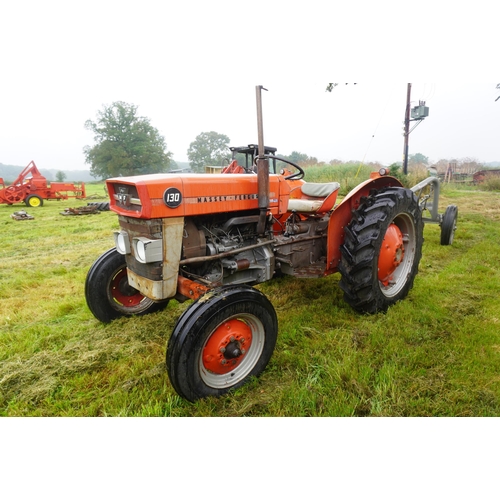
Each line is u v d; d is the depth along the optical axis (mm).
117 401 2111
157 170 56656
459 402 2016
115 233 2574
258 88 2455
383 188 3361
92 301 3037
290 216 3545
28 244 6859
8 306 3598
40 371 2461
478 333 2668
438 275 3994
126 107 53562
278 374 2375
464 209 9227
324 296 3566
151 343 2768
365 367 2299
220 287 2193
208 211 2500
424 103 10875
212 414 2031
